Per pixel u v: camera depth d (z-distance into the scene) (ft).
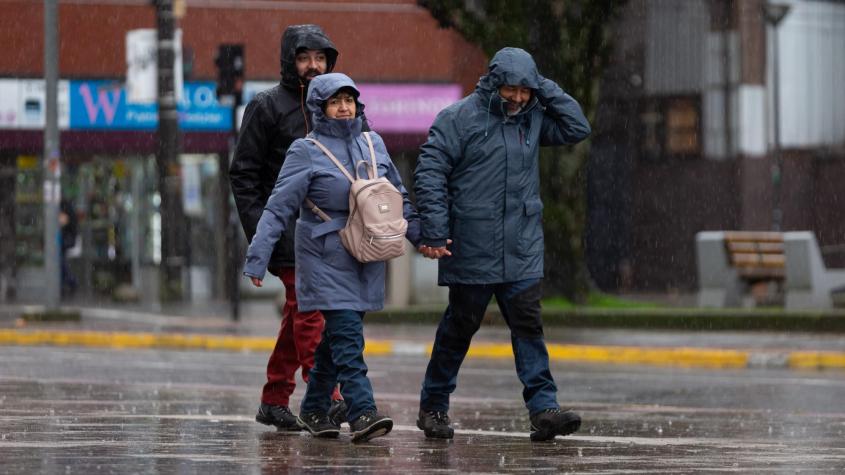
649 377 138.82
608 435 82.79
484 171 74.69
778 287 228.02
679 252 311.47
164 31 236.84
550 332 189.47
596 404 110.11
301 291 73.61
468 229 74.69
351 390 73.10
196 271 280.72
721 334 183.42
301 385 121.29
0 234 275.80
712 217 311.27
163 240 245.45
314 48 79.15
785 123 321.52
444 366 77.15
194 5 274.57
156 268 276.41
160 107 239.71
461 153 74.69
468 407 104.32
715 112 311.47
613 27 213.87
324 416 77.36
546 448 73.10
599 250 312.91
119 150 268.21
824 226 323.98
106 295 278.46
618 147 313.32
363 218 72.02
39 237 278.46
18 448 70.59
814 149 323.37
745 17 311.88
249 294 280.31
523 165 75.20
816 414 100.37
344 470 62.95
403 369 146.20
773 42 315.17
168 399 104.73
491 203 74.64
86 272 279.49
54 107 214.28
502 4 208.44
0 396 106.42
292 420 80.74
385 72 277.44
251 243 72.84
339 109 74.08
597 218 313.32
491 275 74.54
